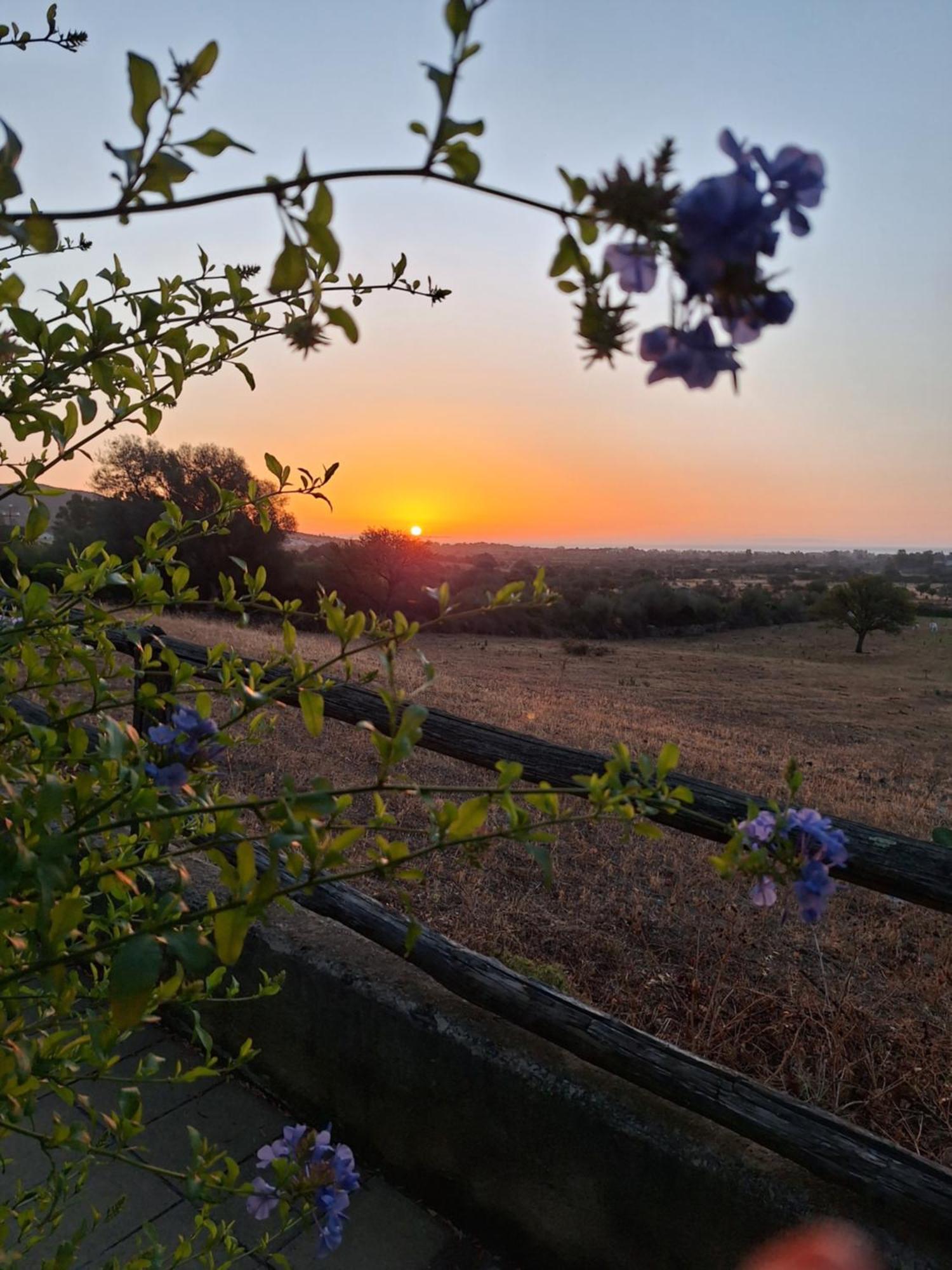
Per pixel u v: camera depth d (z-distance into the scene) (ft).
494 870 12.85
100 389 3.51
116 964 2.39
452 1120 6.88
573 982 9.97
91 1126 7.37
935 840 5.29
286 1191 4.23
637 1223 5.97
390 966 7.56
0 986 2.61
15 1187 6.78
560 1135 6.27
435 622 3.42
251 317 4.22
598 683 79.66
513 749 7.07
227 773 16.65
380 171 1.90
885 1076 8.52
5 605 4.24
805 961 10.99
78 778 3.14
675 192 1.67
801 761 40.68
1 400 3.28
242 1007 8.32
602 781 3.34
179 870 3.29
